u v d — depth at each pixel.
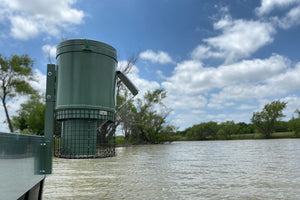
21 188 1.87
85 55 7.70
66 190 3.53
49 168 2.75
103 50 7.98
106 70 8.05
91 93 7.64
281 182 4.12
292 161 7.50
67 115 7.66
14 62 26.61
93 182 4.14
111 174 5.01
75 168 5.89
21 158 1.87
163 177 4.68
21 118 38.62
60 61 7.84
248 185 3.90
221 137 71.38
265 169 5.77
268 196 3.18
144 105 34.66
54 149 9.00
